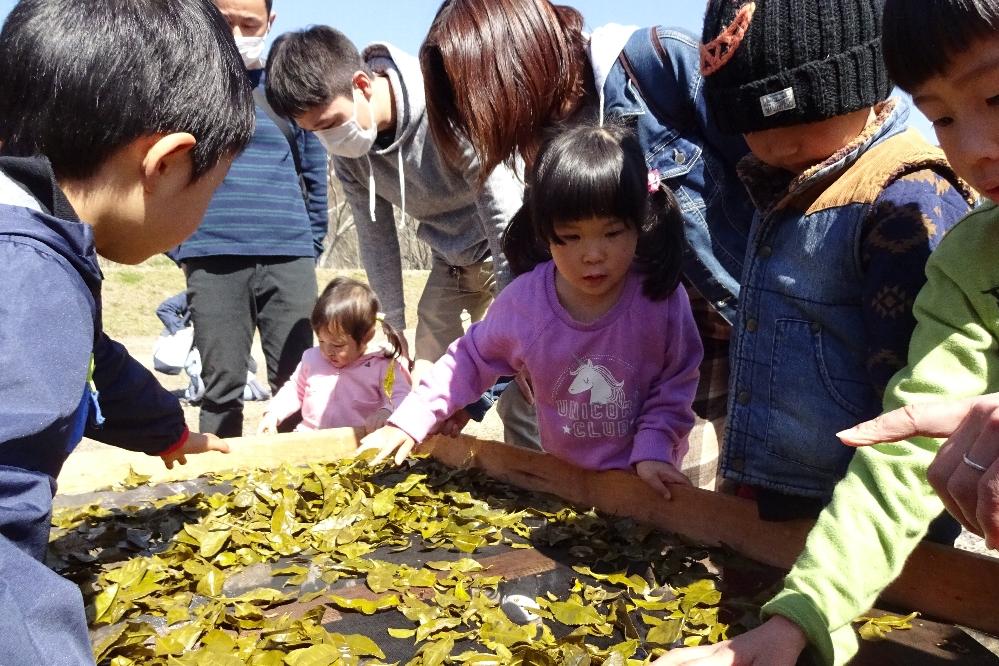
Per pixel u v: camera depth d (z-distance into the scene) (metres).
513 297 2.05
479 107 1.98
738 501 1.60
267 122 3.47
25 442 0.93
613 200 1.71
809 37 1.38
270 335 3.59
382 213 3.22
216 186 1.28
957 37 0.94
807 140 1.47
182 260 3.41
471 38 1.97
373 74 2.77
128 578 1.42
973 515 0.91
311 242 3.63
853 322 1.49
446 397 2.11
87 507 1.87
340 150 2.71
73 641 0.93
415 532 1.73
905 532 1.09
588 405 1.97
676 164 2.16
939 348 1.13
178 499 1.92
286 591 1.44
